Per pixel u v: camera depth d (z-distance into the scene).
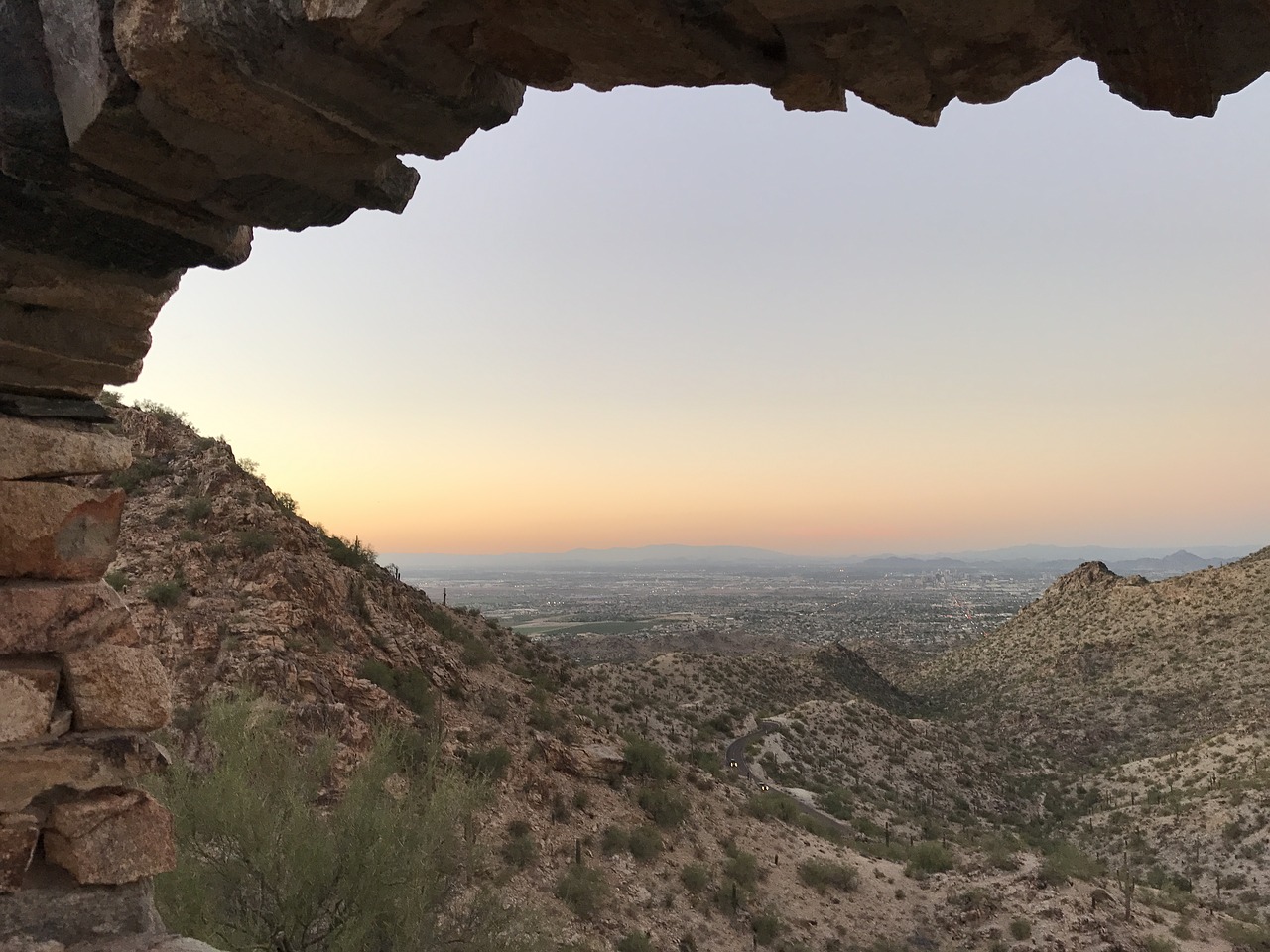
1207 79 3.33
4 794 5.03
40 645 5.38
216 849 11.92
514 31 3.84
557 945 15.55
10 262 5.31
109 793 5.45
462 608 44.69
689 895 23.61
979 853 36.34
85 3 4.31
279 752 14.40
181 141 4.57
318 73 4.05
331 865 12.02
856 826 44.16
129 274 5.70
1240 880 43.47
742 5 3.59
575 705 33.56
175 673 19.33
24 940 5.02
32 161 4.83
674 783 30.47
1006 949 27.11
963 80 3.78
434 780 16.92
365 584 27.83
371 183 5.07
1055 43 3.44
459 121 4.48
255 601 22.39
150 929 5.51
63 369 5.86
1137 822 54.44
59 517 5.60
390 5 3.57
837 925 26.25
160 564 22.81
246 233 5.89
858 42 3.61
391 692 22.98
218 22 3.85
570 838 23.03
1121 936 28.38
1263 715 65.12
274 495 28.50
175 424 30.19
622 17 3.64
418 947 12.03
